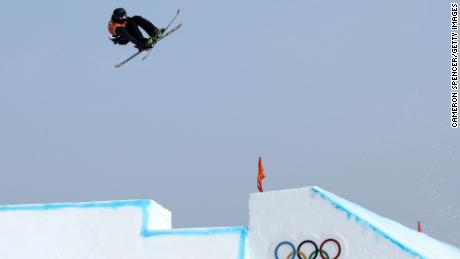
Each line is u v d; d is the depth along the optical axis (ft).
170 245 119.55
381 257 113.09
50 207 126.00
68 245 123.24
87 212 124.26
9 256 124.06
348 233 114.93
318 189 117.80
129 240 121.29
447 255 140.46
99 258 121.39
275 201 119.03
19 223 125.90
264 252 117.80
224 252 117.19
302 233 116.78
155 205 125.29
